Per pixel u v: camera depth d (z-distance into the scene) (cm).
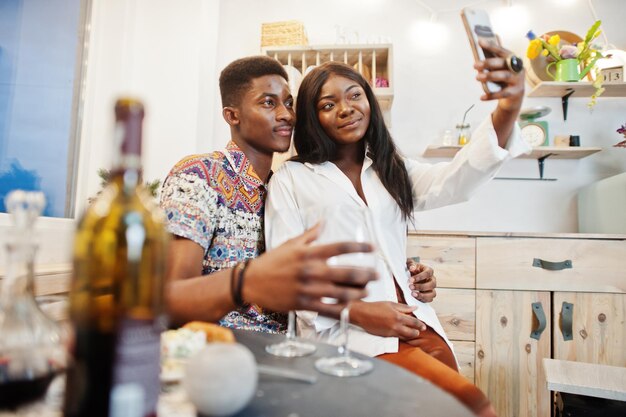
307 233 52
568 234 171
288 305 47
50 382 39
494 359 170
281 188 117
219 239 100
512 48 240
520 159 233
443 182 117
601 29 238
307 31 252
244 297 51
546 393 167
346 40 246
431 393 46
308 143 130
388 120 235
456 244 175
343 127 122
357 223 54
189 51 226
